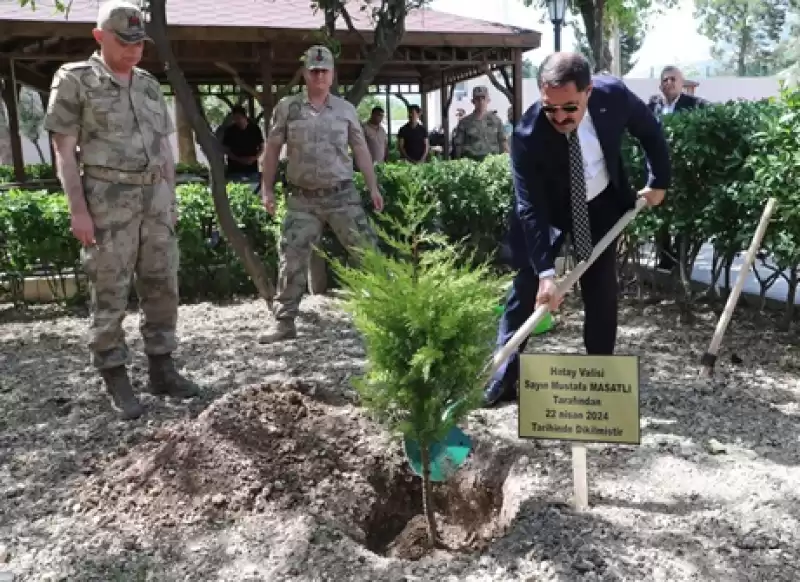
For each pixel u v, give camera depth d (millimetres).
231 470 3408
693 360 5344
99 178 4211
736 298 4867
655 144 3916
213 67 15570
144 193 4355
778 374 5008
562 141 3664
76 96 4086
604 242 3756
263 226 8234
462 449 3203
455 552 3215
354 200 6102
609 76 3816
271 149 6055
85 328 6984
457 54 14789
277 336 6152
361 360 5551
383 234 2979
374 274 2873
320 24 12086
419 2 7844
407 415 2943
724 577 2658
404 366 2820
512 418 4184
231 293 8281
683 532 2947
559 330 6324
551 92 3279
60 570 2893
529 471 3494
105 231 4254
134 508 3330
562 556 2779
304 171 5938
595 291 4125
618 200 4027
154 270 4562
